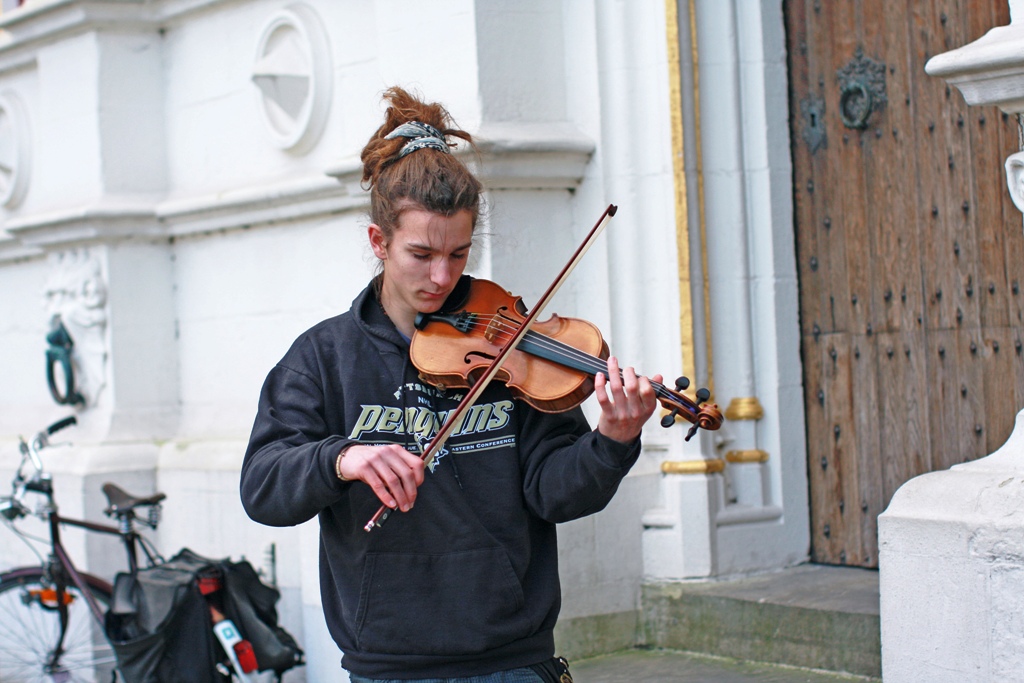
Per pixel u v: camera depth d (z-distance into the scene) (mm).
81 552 5926
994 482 3129
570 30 4754
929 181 4371
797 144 4785
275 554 5371
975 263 4238
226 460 5625
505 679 2445
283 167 5637
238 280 5840
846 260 4652
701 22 4695
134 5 6102
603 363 2506
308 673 4883
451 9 4605
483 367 2521
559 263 4754
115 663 5035
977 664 3070
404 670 2434
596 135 4695
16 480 5199
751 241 4773
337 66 5344
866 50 4547
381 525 2422
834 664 4152
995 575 3023
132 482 5969
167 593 4441
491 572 2430
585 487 2361
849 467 4695
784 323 4770
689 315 4629
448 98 4645
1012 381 4145
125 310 6094
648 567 4711
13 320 7152
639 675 4328
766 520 4762
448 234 2438
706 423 2424
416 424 2514
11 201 6922
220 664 4496
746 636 4391
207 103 6027
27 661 5285
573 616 4555
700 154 4684
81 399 6266
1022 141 3258
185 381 6184
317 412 2504
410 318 2627
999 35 3180
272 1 5648
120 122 6156
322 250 5402
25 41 6496
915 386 4457
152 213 6062
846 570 4691
